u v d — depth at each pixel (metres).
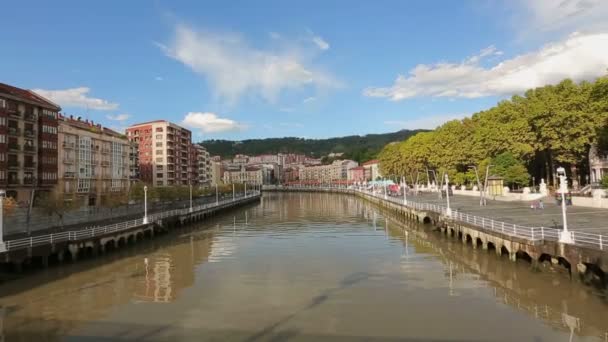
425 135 130.38
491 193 81.00
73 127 95.81
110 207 72.69
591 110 66.25
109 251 48.28
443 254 41.50
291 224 75.56
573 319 22.06
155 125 151.50
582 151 72.38
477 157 92.62
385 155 177.50
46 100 88.62
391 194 119.44
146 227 58.16
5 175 74.81
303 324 22.64
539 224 39.25
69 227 57.47
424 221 63.44
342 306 25.56
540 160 88.81
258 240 55.66
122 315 24.92
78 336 21.83
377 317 23.45
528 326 21.47
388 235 56.94
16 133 77.50
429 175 131.62
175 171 157.12
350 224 72.56
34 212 55.25
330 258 41.06
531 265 31.61
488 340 20.03
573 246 27.02
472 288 28.61
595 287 25.88
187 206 102.56
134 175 124.12
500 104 91.81
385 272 34.25
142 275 35.66
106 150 107.56
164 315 24.75
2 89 75.56
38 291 30.77
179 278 34.19
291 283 31.45
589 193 64.31
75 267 39.28
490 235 37.88
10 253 35.22
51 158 85.75
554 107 69.62
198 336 21.34
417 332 21.17
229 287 30.77
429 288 29.02
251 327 22.41
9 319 24.58
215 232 66.44
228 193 167.12
